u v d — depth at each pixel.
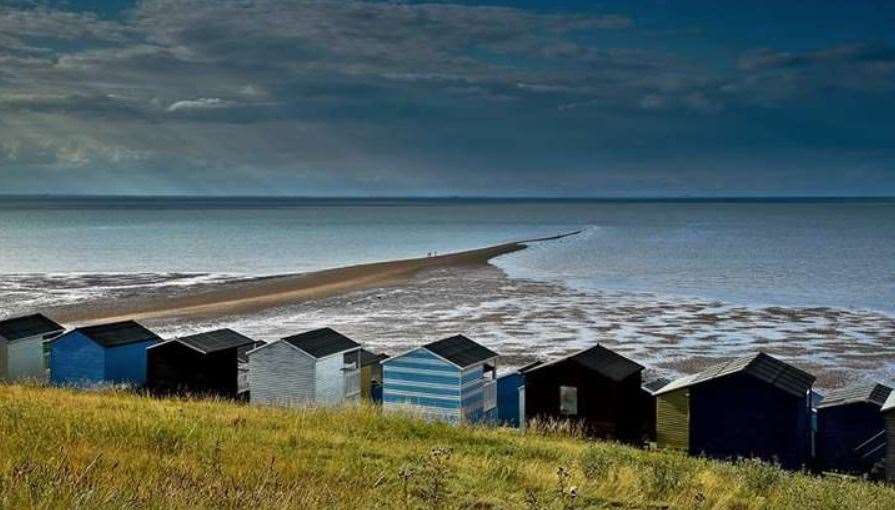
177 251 141.12
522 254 134.00
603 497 14.17
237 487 11.65
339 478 14.22
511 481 15.15
